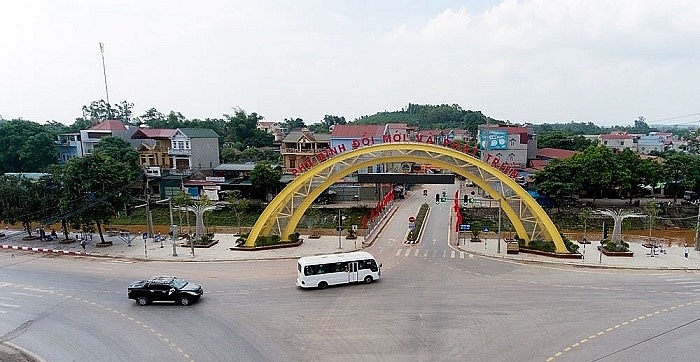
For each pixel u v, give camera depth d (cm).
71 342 2358
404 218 5869
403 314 2672
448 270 3628
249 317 2647
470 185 8812
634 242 4644
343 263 3212
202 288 3184
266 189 7094
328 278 3166
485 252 4216
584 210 5638
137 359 2158
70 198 4381
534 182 6675
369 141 4353
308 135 7894
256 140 11525
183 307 2823
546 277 3419
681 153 7762
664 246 4453
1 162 7762
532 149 9119
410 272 3575
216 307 2816
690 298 2917
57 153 8369
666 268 3653
